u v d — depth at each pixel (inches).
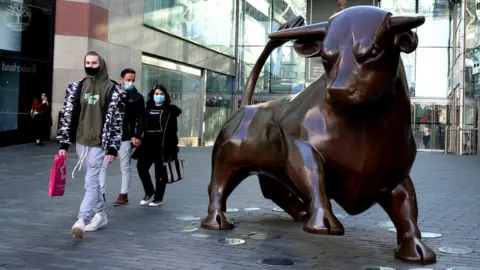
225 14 1191.6
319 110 180.9
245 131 225.5
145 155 307.6
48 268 178.7
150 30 892.0
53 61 771.4
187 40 1013.2
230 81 1232.2
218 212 242.5
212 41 1133.1
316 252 205.0
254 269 180.5
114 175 446.6
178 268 180.5
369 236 236.8
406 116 175.5
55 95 773.3
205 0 1093.8
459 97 934.4
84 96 220.5
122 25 820.0
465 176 497.0
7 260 187.5
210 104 1135.0
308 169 174.9
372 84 152.9
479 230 253.0
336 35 156.2
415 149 185.0
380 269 181.3
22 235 225.9
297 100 196.1
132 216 274.2
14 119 749.3
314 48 171.3
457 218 283.6
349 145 174.2
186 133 1037.8
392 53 156.7
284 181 213.3
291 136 186.2
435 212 301.9
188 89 1043.9
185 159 631.8
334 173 178.9
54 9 773.9
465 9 909.8
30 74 762.2
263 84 1176.8
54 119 774.5
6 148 676.1
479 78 866.8
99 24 779.4
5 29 740.0
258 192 372.8
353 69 150.8
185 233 233.8
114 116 221.8
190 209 297.1
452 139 962.1
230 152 230.5
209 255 197.8
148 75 901.8
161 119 305.0
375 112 170.2
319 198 169.0
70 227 243.0
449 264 189.9
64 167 222.5
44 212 277.6
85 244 212.2
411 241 190.2
